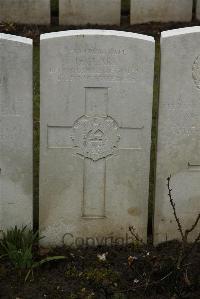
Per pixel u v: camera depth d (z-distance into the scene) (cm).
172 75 225
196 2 442
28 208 239
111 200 240
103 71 224
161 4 438
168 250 241
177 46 222
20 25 435
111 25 442
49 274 229
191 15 442
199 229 244
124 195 240
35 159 288
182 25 440
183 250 224
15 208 238
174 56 223
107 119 230
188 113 229
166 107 229
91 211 242
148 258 233
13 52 220
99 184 238
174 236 245
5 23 432
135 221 243
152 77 225
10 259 232
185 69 225
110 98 227
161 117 230
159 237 245
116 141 232
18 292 221
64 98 226
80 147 233
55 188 237
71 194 238
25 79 223
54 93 225
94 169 236
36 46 394
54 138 231
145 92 227
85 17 439
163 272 223
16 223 241
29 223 241
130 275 226
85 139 232
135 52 222
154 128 309
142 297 218
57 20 448
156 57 367
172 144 233
